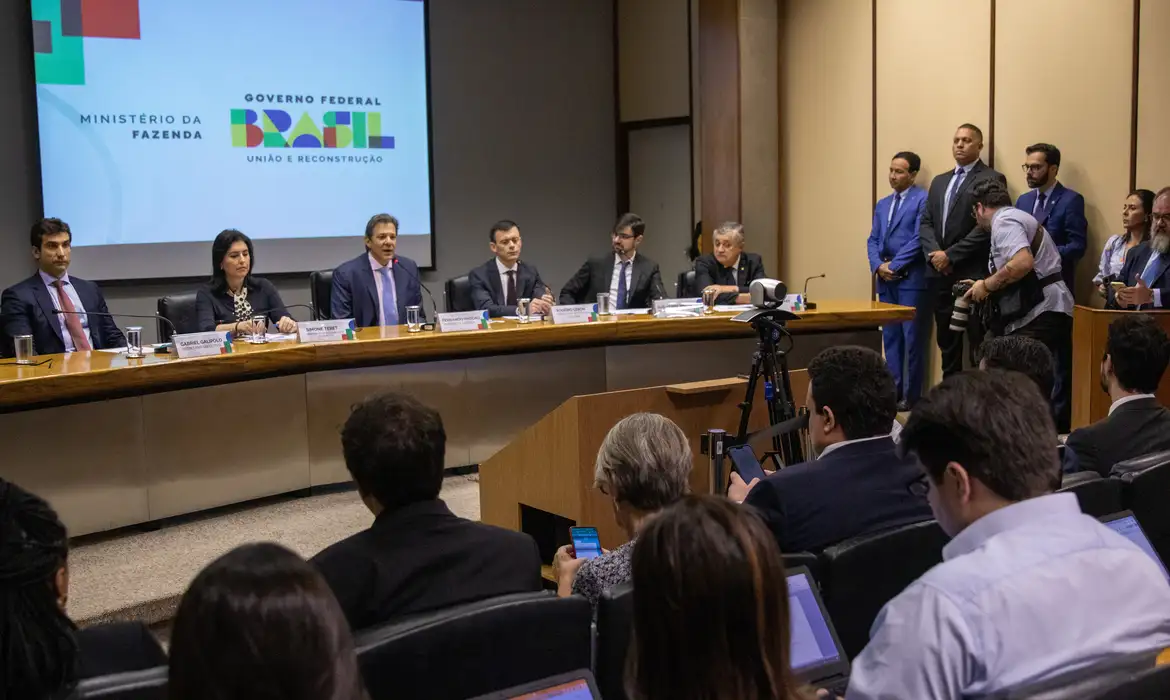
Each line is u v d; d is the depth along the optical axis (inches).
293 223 282.5
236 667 34.2
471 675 55.8
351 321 178.1
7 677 45.1
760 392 140.3
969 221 232.1
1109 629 47.2
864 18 268.2
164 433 157.6
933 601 46.0
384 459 66.7
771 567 39.0
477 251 321.4
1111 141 221.5
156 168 260.8
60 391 140.7
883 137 266.7
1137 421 96.6
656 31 330.0
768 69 286.5
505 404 189.3
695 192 325.1
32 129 246.4
